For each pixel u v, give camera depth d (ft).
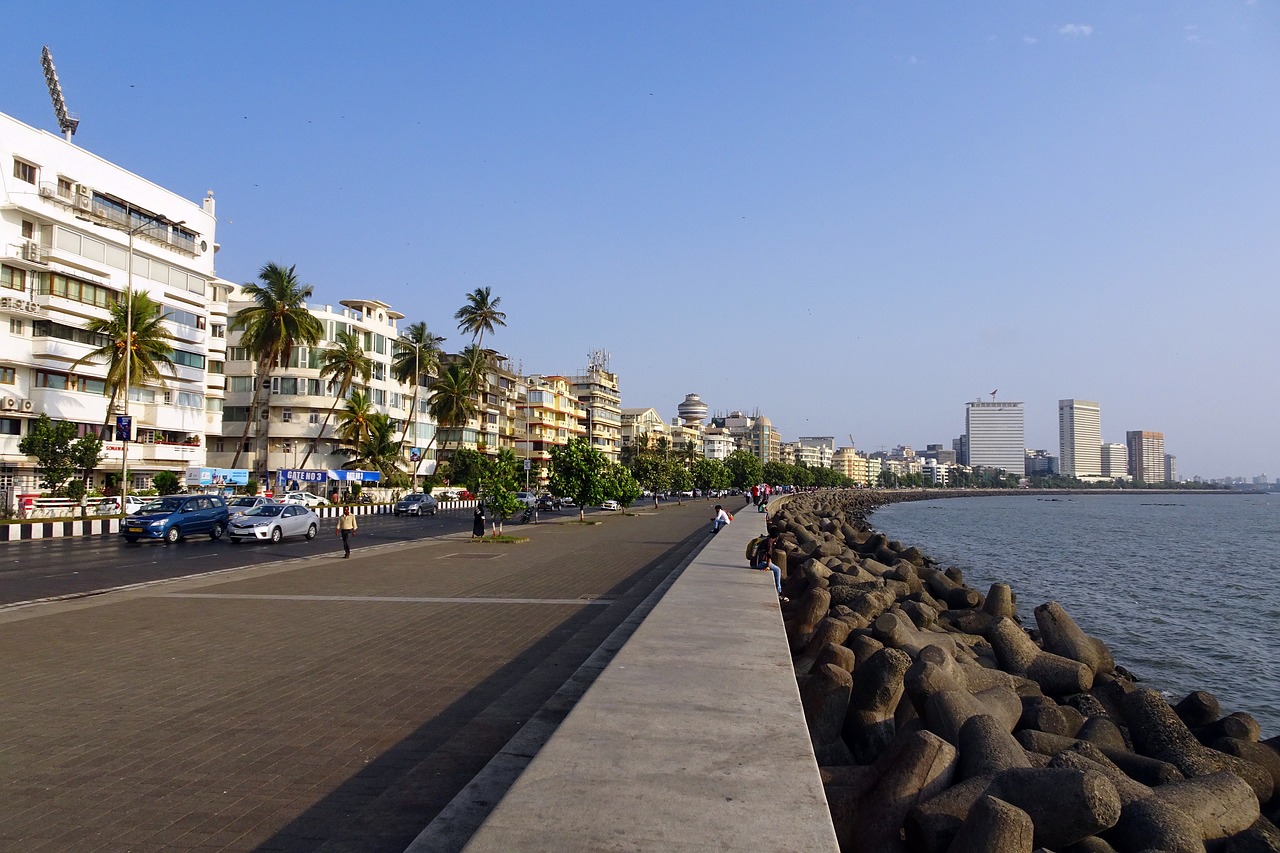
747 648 29.78
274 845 16.37
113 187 158.30
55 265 142.31
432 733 23.89
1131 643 73.31
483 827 13.87
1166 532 243.19
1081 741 25.49
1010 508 469.98
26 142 139.85
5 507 124.67
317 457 239.50
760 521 140.36
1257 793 25.89
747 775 16.49
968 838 14.80
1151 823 17.76
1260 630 80.53
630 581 61.36
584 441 154.71
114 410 146.10
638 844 13.28
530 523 149.69
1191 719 32.96
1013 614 58.18
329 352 221.66
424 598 51.96
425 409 297.53
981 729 20.38
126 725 24.53
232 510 127.85
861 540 139.85
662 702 22.06
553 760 17.26
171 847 16.25
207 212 190.39
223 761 21.42
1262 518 358.43
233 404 239.09
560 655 34.76
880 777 19.12
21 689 28.73
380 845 16.39
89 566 71.67
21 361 139.54
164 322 169.27
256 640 37.78
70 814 17.87
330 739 23.31
